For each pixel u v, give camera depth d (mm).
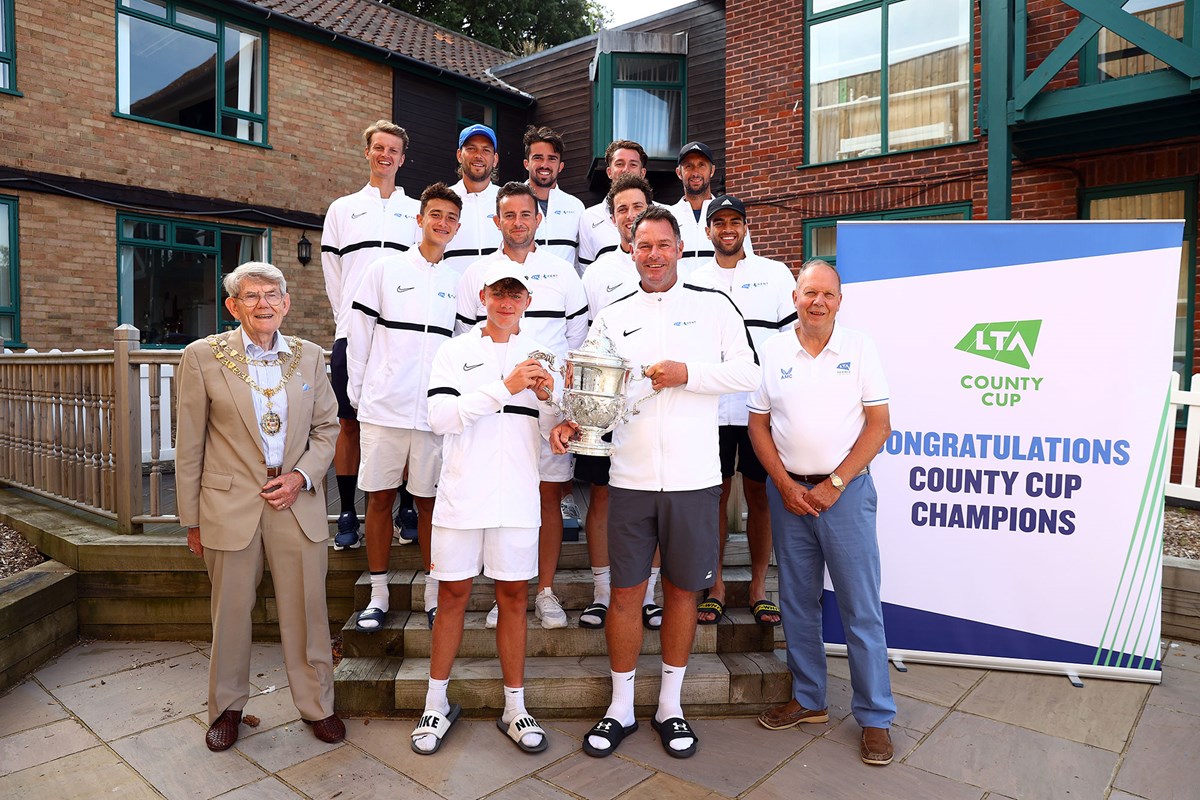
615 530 2979
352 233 4109
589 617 3461
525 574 2980
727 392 2904
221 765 2900
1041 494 3756
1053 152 6977
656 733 3146
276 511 2996
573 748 3023
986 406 3807
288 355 3098
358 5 13461
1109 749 3045
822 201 8414
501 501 2908
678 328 2996
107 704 3424
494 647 3492
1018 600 3779
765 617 3555
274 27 10438
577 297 3662
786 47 8602
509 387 2807
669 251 2945
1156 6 6734
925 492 3859
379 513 3537
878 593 3057
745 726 3248
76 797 2699
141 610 4172
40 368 5125
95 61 8898
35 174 8469
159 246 9570
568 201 4359
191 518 2945
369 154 4152
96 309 9016
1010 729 3205
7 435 5625
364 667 3371
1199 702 3453
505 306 2949
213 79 9969
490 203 4102
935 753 3012
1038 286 3762
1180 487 4801
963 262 3834
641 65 11312
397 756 2953
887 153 7965
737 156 9008
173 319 9773
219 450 2969
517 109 13617
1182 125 6277
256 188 10352
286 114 10641
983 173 7445
